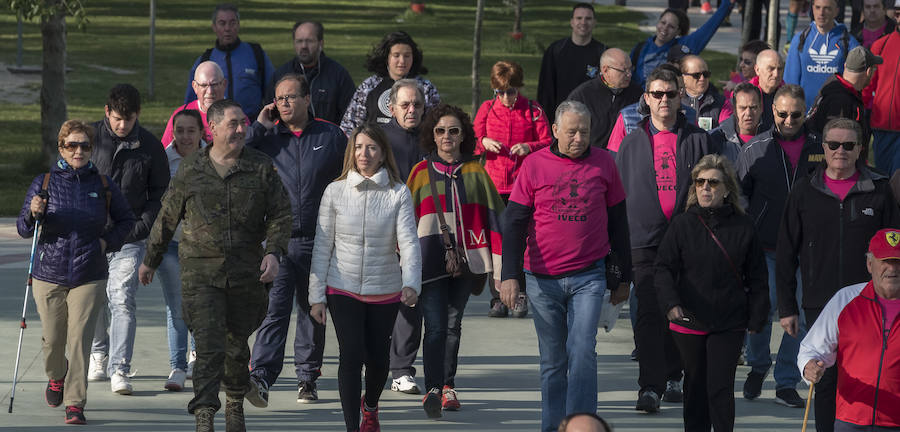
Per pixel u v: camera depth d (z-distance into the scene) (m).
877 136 40.22
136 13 160.00
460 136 27.12
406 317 29.61
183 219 24.02
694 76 34.94
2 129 86.38
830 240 24.25
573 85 42.19
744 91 30.77
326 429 26.08
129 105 27.77
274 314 27.59
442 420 27.09
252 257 23.88
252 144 27.83
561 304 25.05
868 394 19.53
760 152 29.38
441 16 166.88
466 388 30.09
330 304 24.62
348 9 172.50
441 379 26.97
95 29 143.62
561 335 25.19
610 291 26.06
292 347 34.19
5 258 45.34
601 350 34.44
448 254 26.75
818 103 34.25
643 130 28.45
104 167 28.03
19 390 28.94
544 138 35.97
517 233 25.00
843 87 33.84
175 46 133.88
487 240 27.03
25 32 138.88
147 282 24.55
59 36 67.69
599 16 170.00
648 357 27.95
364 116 32.84
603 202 24.73
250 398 26.27
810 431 26.66
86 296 25.94
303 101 27.69
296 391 29.61
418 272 24.33
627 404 28.91
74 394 25.97
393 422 26.88
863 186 24.14
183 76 114.94
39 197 25.55
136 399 28.36
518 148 34.72
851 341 19.66
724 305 23.77
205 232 23.44
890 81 39.59
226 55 37.00
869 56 33.41
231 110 23.42
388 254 24.50
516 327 37.03
